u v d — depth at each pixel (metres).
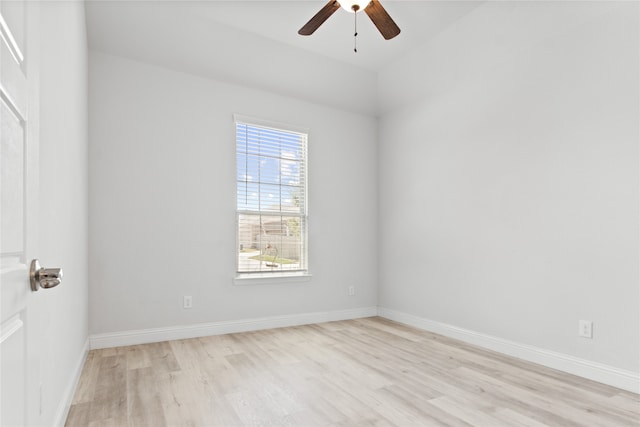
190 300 3.58
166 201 3.50
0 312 0.70
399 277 4.42
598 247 2.53
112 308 3.24
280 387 2.39
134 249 3.34
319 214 4.39
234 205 3.84
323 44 3.59
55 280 0.96
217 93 3.80
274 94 4.13
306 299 4.25
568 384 2.45
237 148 3.91
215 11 3.07
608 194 2.49
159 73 3.51
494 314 3.25
